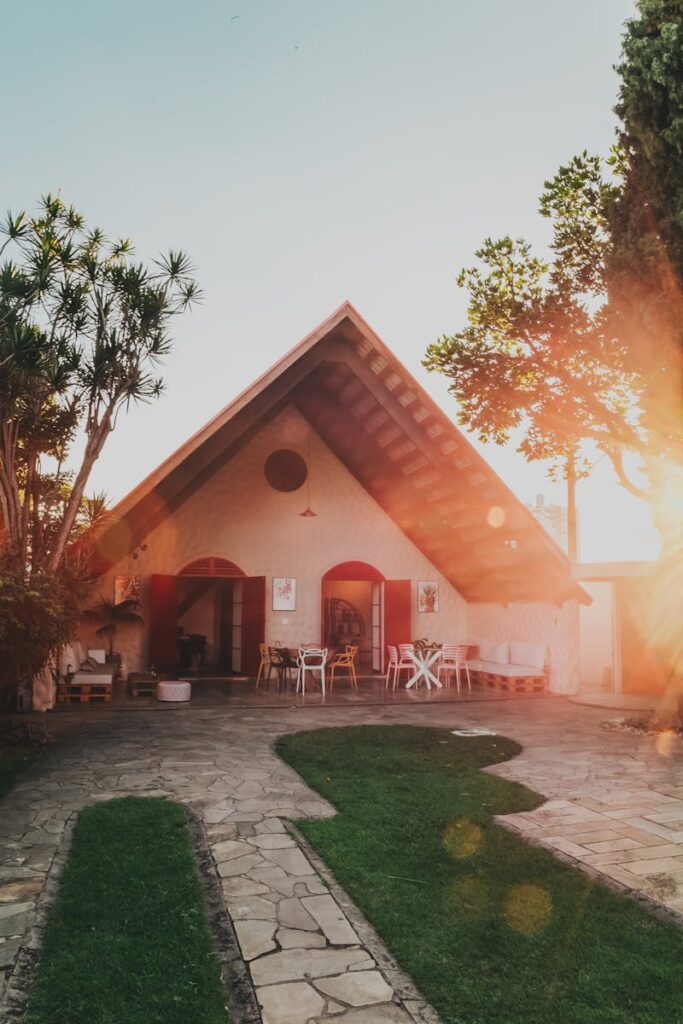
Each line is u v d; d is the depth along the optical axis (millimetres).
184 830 5336
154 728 10000
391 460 15719
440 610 17938
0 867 4621
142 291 9461
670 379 7738
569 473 11047
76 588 9508
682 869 4637
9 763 7645
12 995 3139
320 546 17047
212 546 16219
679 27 6684
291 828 5492
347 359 13227
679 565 10070
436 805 6070
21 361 8398
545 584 14453
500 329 9930
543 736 9633
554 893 4246
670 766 7730
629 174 8188
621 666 14438
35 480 9562
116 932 3715
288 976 3307
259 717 11117
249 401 12430
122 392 9453
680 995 3180
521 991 3193
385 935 3697
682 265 7418
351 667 15195
